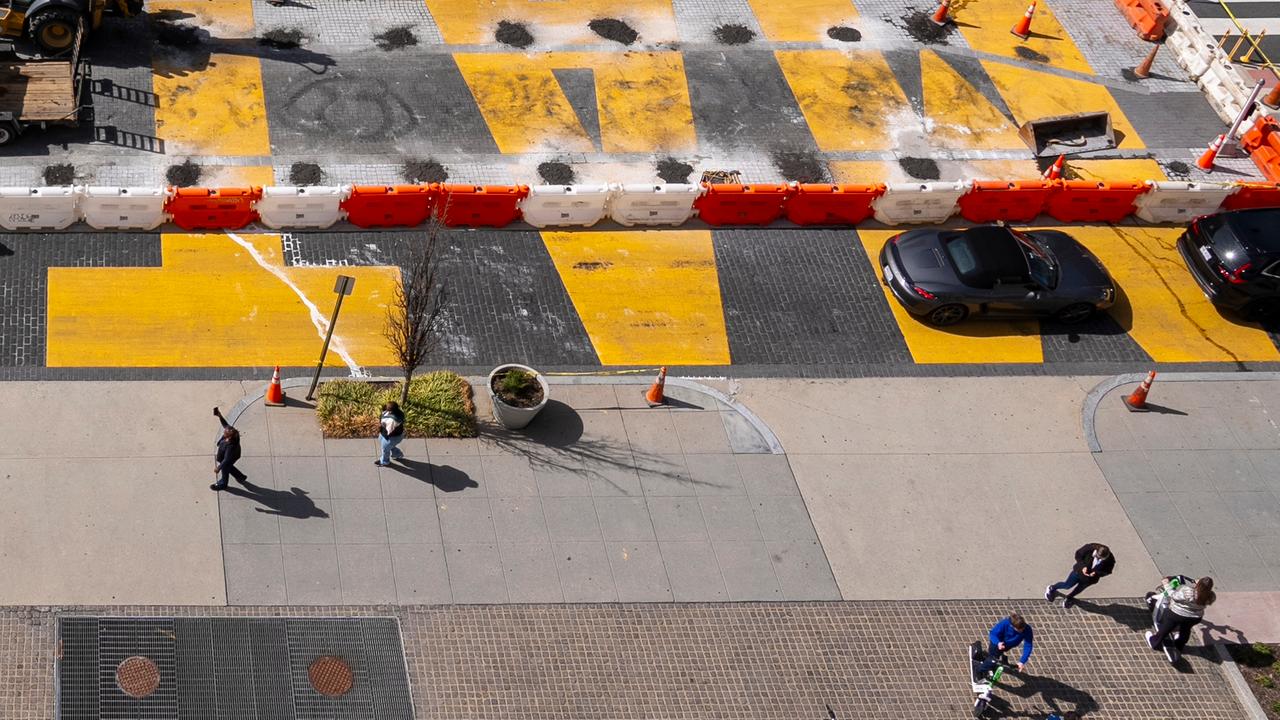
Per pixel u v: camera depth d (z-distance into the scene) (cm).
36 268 1839
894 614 1598
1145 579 1688
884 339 1981
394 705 1423
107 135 2080
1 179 1961
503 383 1716
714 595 1584
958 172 2325
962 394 1908
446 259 1983
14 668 1378
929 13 2691
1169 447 1873
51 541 1498
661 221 2120
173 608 1462
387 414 1602
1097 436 1873
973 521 1727
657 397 1805
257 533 1553
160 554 1511
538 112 2294
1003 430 1861
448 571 1557
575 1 2564
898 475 1770
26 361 1708
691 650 1520
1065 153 2397
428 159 2162
